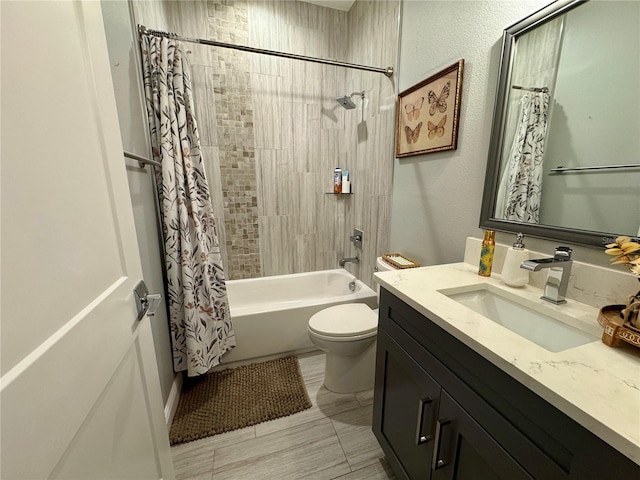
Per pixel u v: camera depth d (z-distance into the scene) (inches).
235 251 96.7
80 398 19.4
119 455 25.0
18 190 15.2
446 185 55.0
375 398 47.6
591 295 32.0
